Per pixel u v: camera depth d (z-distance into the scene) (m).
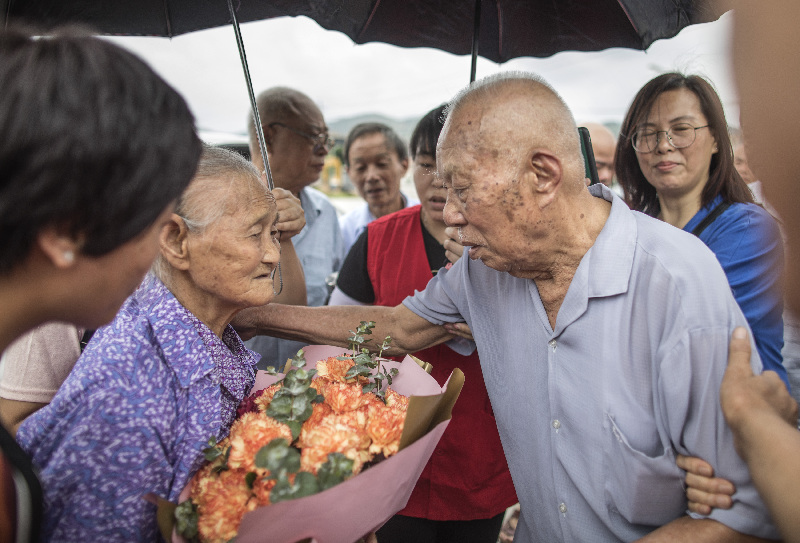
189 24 1.66
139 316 0.92
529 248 0.96
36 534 0.63
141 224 0.61
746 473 0.82
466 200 0.94
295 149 2.25
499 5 1.72
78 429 0.77
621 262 0.94
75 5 1.46
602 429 0.96
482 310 1.21
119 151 0.56
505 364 1.15
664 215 1.80
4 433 0.63
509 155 0.89
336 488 0.79
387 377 1.15
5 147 0.52
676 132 1.63
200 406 0.92
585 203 0.99
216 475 0.88
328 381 1.11
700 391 0.84
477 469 1.54
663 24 1.57
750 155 0.48
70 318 0.66
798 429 0.80
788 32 0.41
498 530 1.65
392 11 1.75
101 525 0.78
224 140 4.01
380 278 1.83
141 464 0.81
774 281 1.34
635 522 0.95
